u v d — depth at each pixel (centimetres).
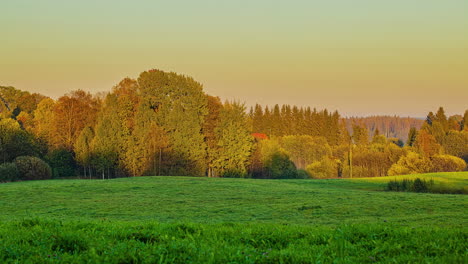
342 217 3031
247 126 9306
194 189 4988
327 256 1076
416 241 1237
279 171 9862
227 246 1159
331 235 1331
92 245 1162
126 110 8894
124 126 8538
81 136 8569
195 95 9038
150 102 9088
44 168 7594
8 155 8162
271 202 3941
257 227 1581
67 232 1322
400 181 6000
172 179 6384
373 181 7144
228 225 1683
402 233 1355
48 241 1192
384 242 1230
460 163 10638
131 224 1597
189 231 1475
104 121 8431
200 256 1036
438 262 1002
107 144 8319
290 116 19575
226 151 8906
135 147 8306
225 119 9138
